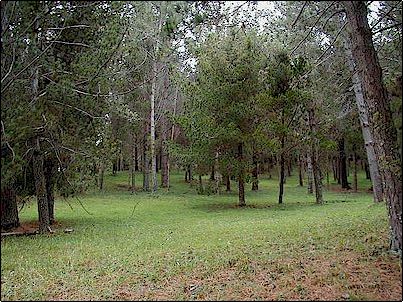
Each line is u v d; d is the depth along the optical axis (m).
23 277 7.81
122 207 22.19
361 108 16.91
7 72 7.91
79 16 9.51
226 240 10.20
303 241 9.04
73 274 7.88
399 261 6.77
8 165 7.62
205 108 21.11
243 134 21.03
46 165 15.11
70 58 11.04
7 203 14.48
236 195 28.95
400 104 6.33
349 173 47.84
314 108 20.41
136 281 7.06
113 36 10.55
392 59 8.72
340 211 15.84
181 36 8.02
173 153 22.38
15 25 7.86
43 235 13.16
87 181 15.16
